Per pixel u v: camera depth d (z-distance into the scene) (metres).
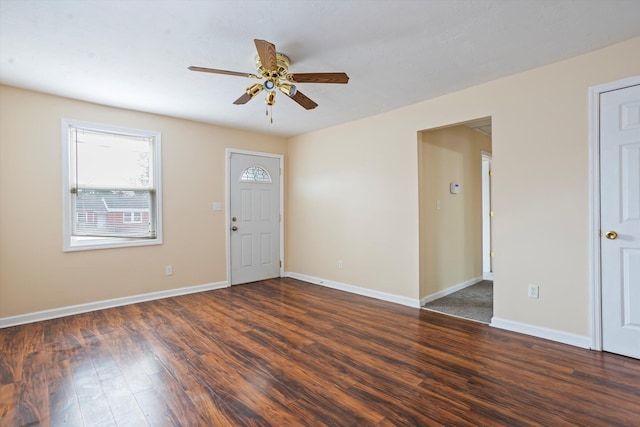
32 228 3.23
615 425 1.66
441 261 4.14
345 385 2.05
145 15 1.97
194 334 2.89
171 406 1.85
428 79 2.97
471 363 2.32
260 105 3.66
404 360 2.38
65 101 3.40
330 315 3.41
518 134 2.86
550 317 2.71
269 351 2.54
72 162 3.47
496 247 3.01
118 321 3.22
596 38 2.28
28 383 2.09
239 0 1.83
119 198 3.78
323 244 4.80
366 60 2.58
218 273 4.59
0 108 3.06
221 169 4.61
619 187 2.38
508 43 2.33
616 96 2.38
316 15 1.98
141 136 3.92
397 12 1.95
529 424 1.67
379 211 4.05
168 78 2.91
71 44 2.31
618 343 2.40
